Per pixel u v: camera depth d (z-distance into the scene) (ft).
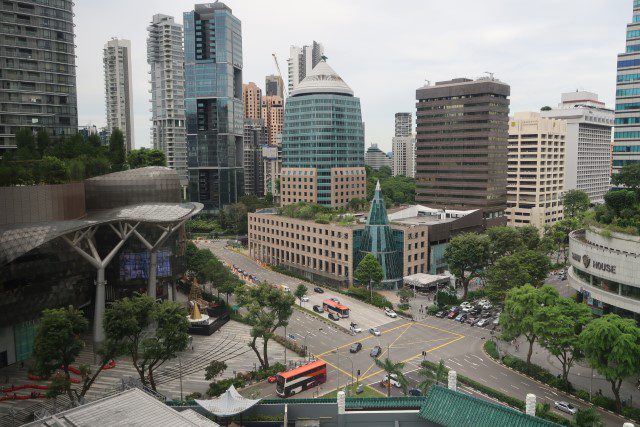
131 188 453.17
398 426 186.29
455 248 488.44
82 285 399.85
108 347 270.05
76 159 491.72
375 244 524.93
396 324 420.36
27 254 337.52
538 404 245.45
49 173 383.45
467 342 377.71
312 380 300.40
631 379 308.81
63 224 333.01
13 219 332.39
